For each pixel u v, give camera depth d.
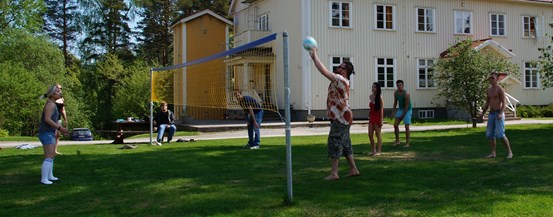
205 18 32.16
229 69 25.84
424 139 14.83
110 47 47.38
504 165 8.68
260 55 26.73
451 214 5.22
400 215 5.24
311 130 21.61
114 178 7.96
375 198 6.05
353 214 5.31
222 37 32.69
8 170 9.09
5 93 29.69
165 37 49.31
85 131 28.00
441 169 8.31
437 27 28.17
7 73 29.94
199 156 10.94
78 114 37.03
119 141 15.79
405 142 13.81
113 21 45.91
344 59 25.80
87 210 5.77
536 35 31.06
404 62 27.30
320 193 6.39
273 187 6.89
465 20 28.98
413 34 27.56
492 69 21.02
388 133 18.14
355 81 26.02
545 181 7.00
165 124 15.69
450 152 11.05
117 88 43.75
